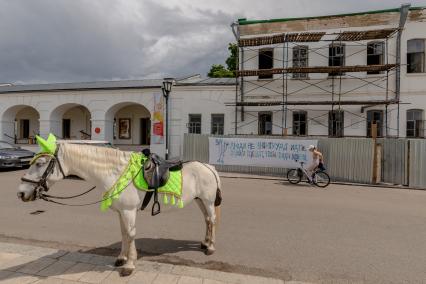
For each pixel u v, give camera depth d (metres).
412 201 9.72
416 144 12.81
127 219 4.15
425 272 4.52
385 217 7.57
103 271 4.16
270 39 18.53
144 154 4.40
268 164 15.69
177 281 3.91
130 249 4.18
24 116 26.22
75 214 7.44
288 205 8.73
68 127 25.53
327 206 8.69
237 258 4.93
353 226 6.75
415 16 17.66
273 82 19.41
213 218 5.03
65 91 21.70
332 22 18.69
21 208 8.02
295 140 15.20
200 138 17.09
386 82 18.00
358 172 13.85
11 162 15.05
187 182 4.70
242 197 9.79
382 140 13.61
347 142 14.16
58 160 4.00
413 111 17.89
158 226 6.53
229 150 16.42
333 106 18.50
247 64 19.84
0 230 6.23
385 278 4.32
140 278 3.97
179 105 20.14
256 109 19.50
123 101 20.94
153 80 24.11
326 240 5.82
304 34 17.78
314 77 18.86
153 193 4.36
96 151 4.20
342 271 4.52
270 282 4.00
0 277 3.93
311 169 12.50
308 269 4.57
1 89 24.30
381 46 18.25
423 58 17.81
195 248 5.32
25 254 4.72
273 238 5.89
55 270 4.17
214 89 19.77
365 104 17.73
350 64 18.50
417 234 6.26
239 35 19.92
